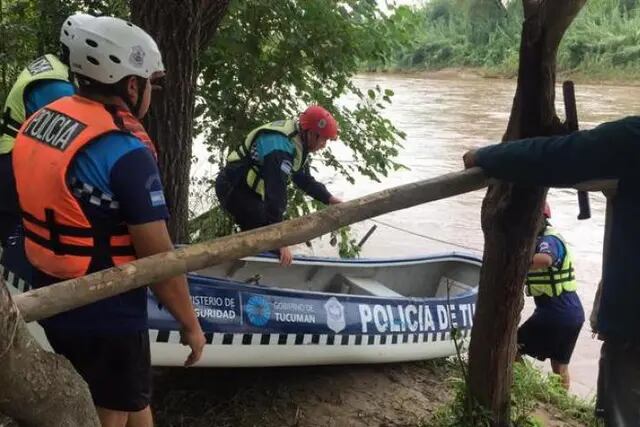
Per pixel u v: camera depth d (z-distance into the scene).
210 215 5.89
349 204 2.31
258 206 4.45
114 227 2.21
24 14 5.97
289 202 5.84
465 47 34.50
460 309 4.59
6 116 2.80
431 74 36.19
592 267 8.20
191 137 4.26
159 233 2.20
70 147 2.14
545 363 5.75
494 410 3.48
